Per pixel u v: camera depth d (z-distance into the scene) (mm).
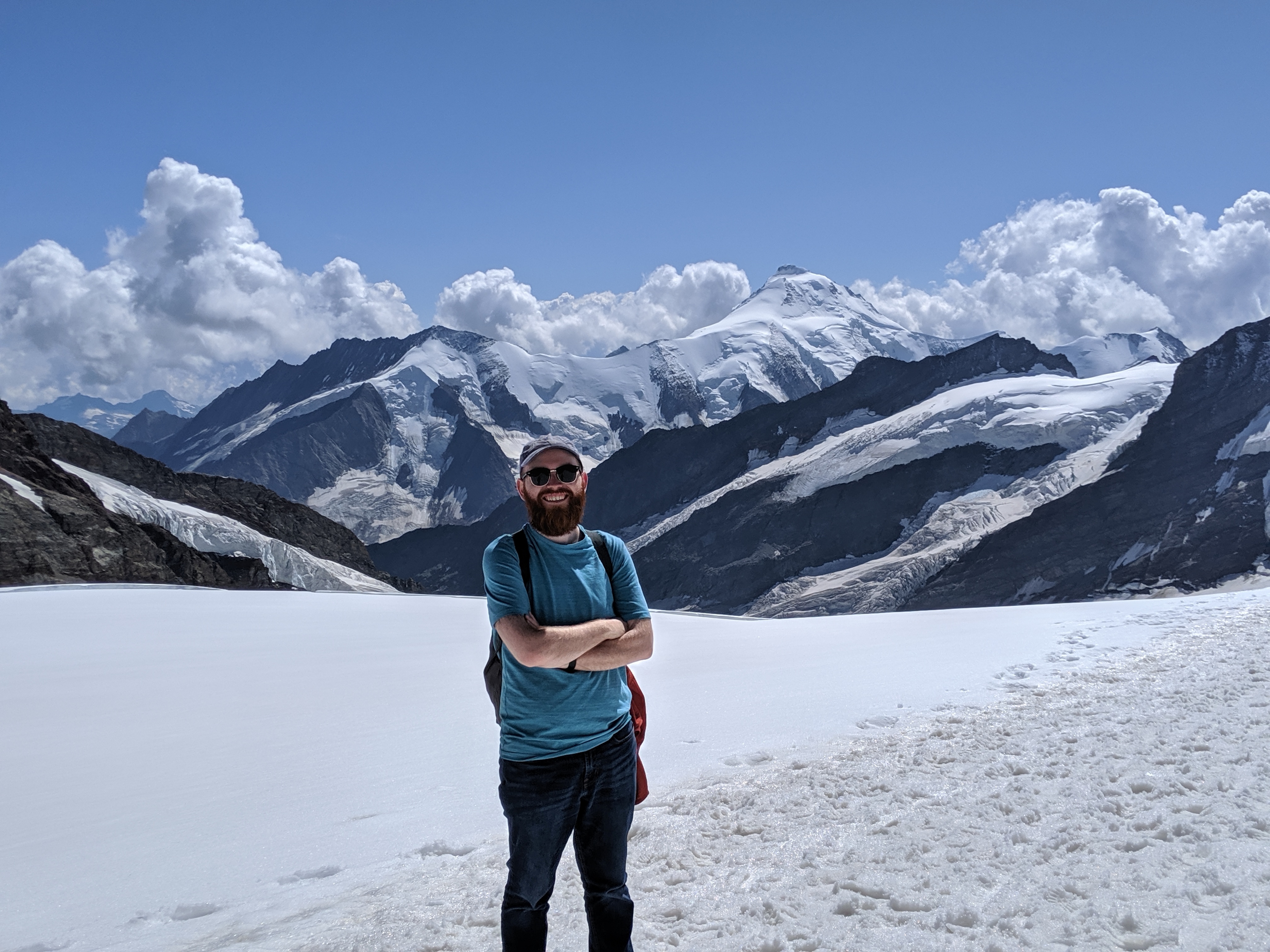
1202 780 4879
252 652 16422
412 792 6383
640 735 2988
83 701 11438
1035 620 16062
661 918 3590
